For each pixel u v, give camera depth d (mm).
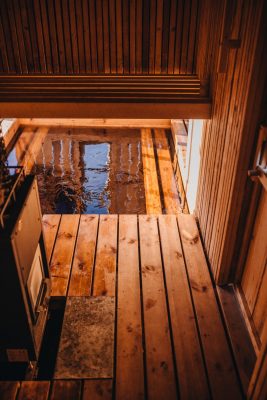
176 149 5703
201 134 3492
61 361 2289
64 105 3002
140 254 3125
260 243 2357
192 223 3492
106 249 3176
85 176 5273
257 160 2160
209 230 3061
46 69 3264
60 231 3377
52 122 6754
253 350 2367
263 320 2312
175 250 3162
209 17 2828
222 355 2350
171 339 2463
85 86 3109
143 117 3045
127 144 6215
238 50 2266
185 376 2230
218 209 2766
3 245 1685
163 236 3312
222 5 2510
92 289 2791
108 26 3080
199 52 3115
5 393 2082
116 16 3041
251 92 2049
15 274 1785
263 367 1883
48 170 5422
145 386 2191
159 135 6531
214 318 2584
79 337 2434
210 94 2994
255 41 1939
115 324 2551
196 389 2166
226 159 2541
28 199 1979
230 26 2402
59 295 2729
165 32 3096
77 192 4926
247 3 2090
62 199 4793
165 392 2148
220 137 2711
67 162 5629
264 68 1969
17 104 3002
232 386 2186
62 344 2387
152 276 2908
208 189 3127
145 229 3398
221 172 2680
